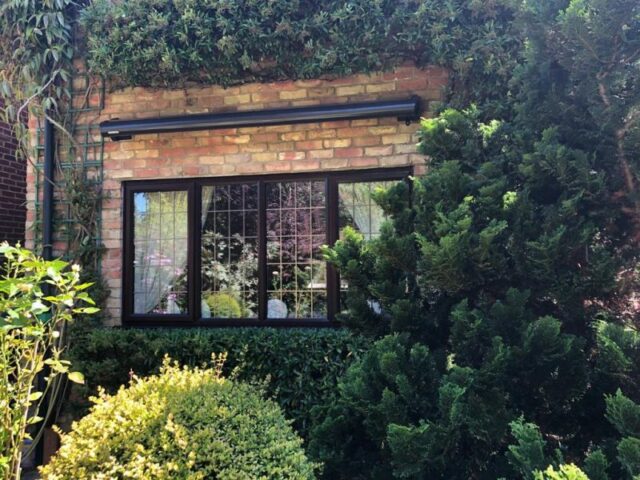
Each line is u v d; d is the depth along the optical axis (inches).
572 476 62.2
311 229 175.2
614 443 81.7
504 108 139.7
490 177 98.7
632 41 84.2
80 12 174.1
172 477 73.6
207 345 159.0
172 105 182.4
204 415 85.1
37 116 187.5
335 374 152.2
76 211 184.9
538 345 84.4
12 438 93.2
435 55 151.3
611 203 88.9
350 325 107.3
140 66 164.4
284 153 174.1
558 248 86.3
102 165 186.7
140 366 164.7
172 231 185.3
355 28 153.4
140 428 81.2
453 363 95.4
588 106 91.1
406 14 150.2
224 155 178.5
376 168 169.5
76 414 167.0
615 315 92.1
